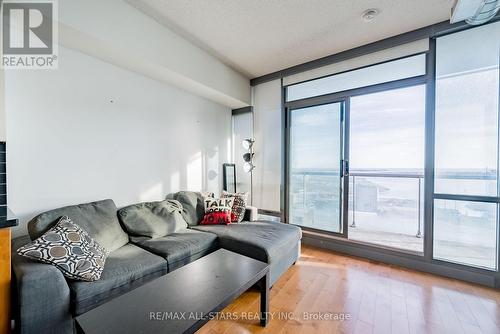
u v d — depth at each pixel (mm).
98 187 2236
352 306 1789
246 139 3729
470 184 2223
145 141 2658
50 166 1917
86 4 1766
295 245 2461
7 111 1698
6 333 1188
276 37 2574
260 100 3760
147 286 1312
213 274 1464
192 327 1012
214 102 3670
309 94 3283
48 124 1902
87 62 2131
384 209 3695
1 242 1187
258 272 1497
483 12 1763
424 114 2443
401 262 2525
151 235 2152
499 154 2100
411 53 2467
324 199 3227
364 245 2770
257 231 2379
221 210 2773
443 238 2348
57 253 1331
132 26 2072
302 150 3426
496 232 2121
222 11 2135
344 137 3023
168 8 2100
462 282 2174
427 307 1778
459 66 2250
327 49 2832
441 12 2129
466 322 1609
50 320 1186
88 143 2158
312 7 2074
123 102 2428
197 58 2783
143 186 2641
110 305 1136
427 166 2402
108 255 1743
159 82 2793
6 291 1196
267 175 3705
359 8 2084
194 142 3309
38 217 1603
